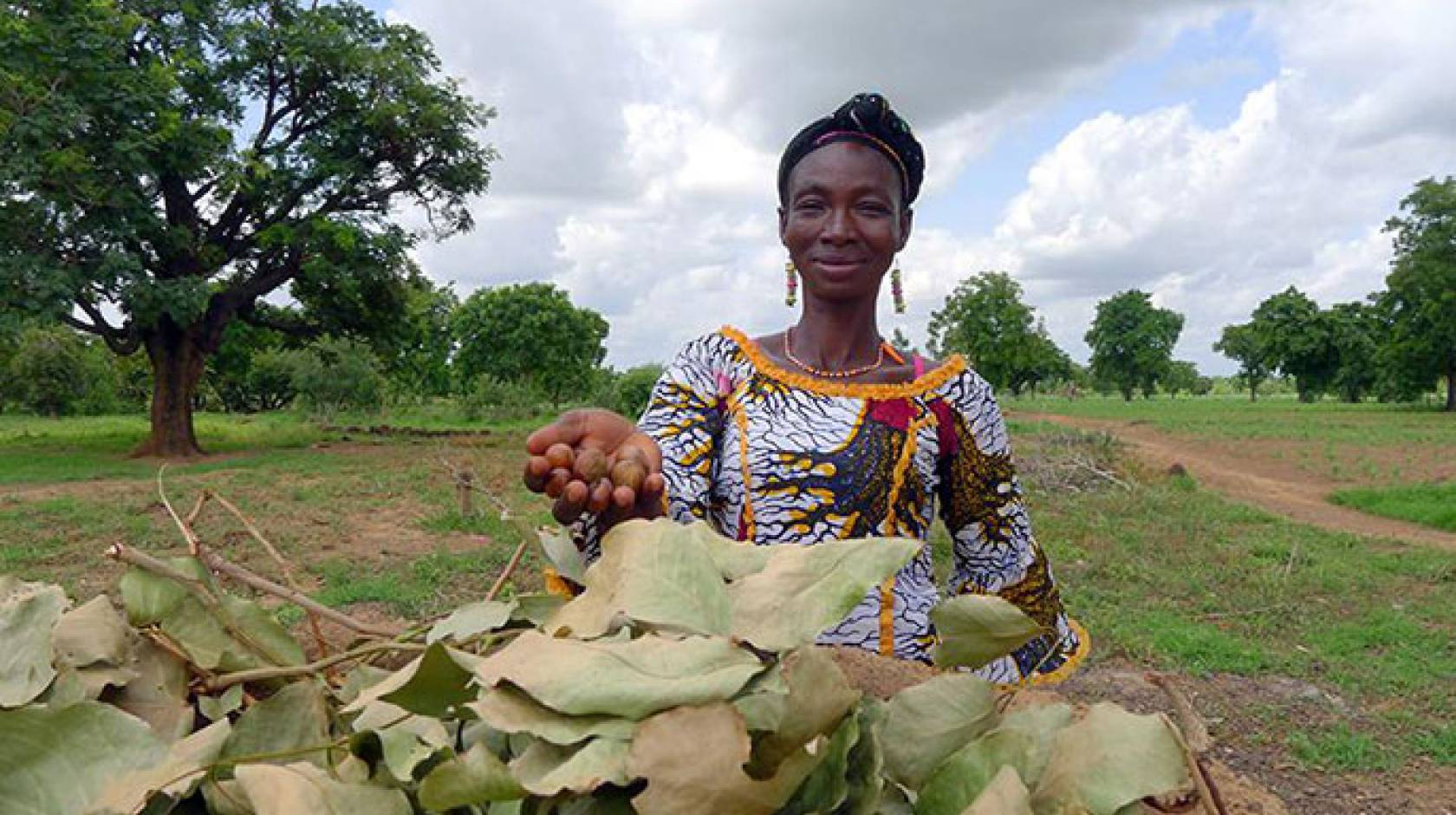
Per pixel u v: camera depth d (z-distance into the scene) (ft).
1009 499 5.70
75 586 27.14
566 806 2.21
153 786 2.36
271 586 3.41
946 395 5.55
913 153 5.62
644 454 4.07
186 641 3.15
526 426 120.67
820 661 2.30
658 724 2.16
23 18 54.90
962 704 2.69
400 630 3.48
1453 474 71.46
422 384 180.65
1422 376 170.71
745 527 5.31
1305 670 22.57
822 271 5.50
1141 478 58.65
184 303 59.41
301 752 2.49
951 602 3.01
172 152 59.67
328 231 67.92
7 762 2.39
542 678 2.31
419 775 2.45
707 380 5.58
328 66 68.33
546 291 173.37
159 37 65.87
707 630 2.64
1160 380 312.29
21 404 160.35
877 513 5.30
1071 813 2.29
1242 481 64.23
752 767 2.23
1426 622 27.53
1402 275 166.61
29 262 54.90
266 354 146.51
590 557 4.13
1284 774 17.08
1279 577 31.68
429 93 71.77
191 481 50.47
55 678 2.80
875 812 2.36
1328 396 289.94
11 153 52.85
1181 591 30.04
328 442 81.51
